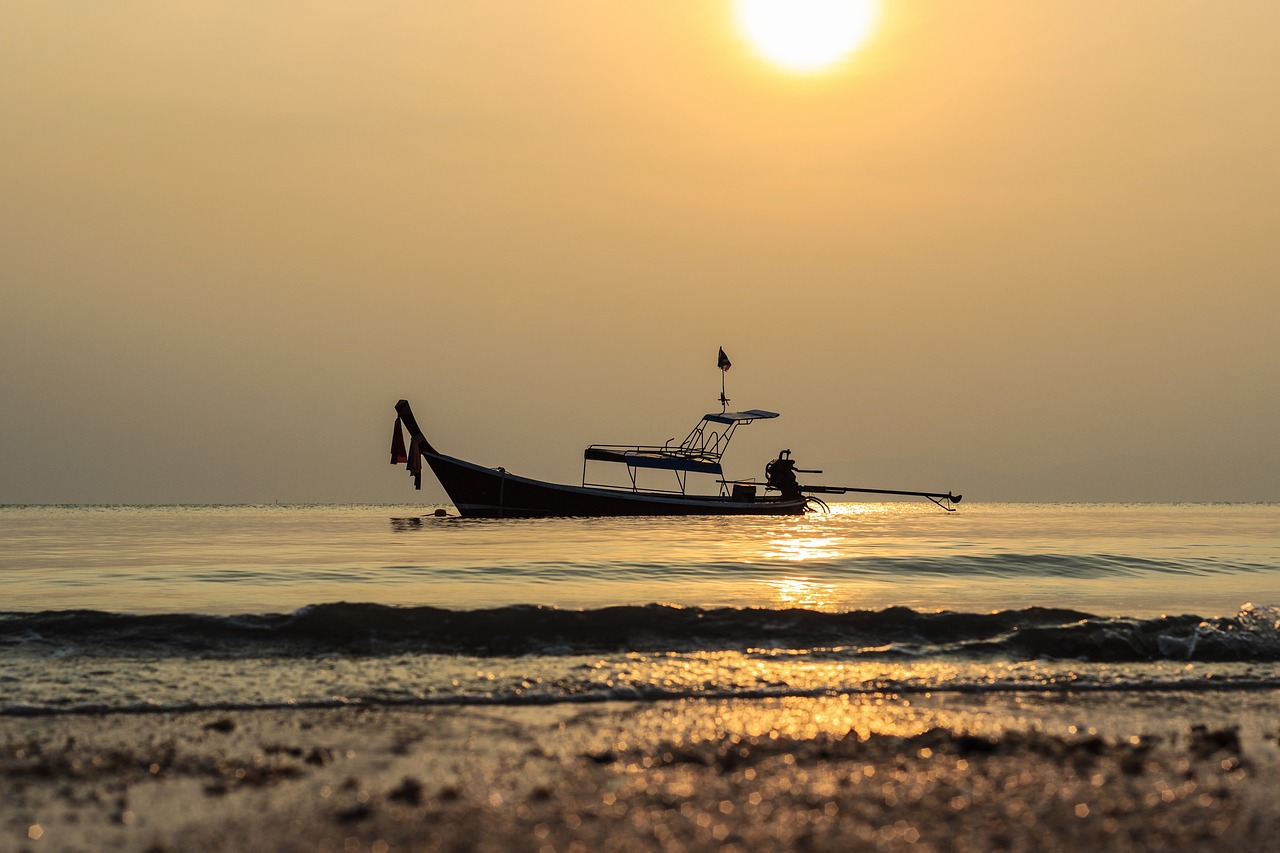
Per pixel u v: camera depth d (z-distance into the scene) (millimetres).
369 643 15922
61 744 10047
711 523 61469
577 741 10320
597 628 16891
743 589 24625
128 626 16438
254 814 7770
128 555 37406
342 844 7078
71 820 7621
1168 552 38156
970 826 7512
